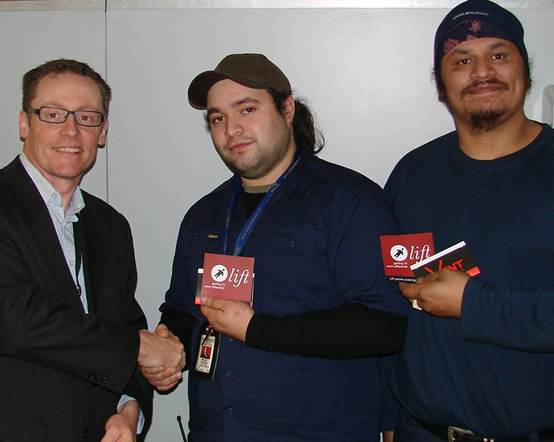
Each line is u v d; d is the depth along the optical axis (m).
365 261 1.58
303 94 2.09
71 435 1.51
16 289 1.47
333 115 2.09
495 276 1.48
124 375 1.51
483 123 1.52
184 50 2.11
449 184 1.60
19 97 2.18
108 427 1.59
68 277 1.56
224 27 2.09
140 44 2.12
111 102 2.14
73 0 2.13
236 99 1.68
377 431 1.70
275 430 1.59
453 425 1.56
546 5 2.00
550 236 1.45
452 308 1.45
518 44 1.54
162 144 2.14
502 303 1.40
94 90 1.68
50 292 1.53
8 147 2.20
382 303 1.57
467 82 1.52
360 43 2.06
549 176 1.48
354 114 2.08
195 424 1.71
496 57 1.52
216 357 1.66
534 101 2.02
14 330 1.45
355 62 2.07
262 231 1.68
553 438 1.49
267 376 1.60
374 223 1.61
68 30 2.14
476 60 1.52
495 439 1.51
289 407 1.59
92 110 1.67
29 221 1.55
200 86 1.74
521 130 1.55
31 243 1.53
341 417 1.61
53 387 1.51
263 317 1.56
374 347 1.53
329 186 1.68
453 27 1.56
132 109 2.14
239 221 1.76
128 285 1.83
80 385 1.55
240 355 1.62
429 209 1.62
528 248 1.46
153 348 1.62
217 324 1.59
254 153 1.69
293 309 1.62
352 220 1.61
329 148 2.10
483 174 1.54
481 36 1.52
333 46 2.07
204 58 2.10
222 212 1.82
